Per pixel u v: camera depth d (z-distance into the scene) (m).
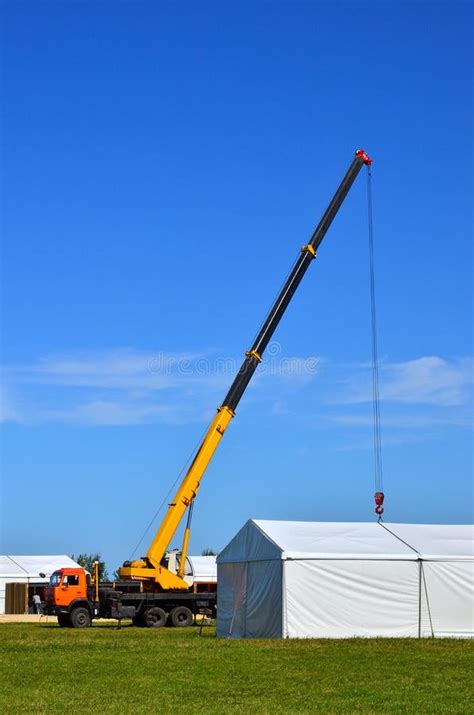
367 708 18.12
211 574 61.19
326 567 33.34
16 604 67.81
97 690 20.59
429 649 28.86
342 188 48.00
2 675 23.33
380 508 39.56
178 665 25.17
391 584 33.72
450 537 36.88
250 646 30.19
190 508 46.06
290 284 46.03
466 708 18.11
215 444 45.31
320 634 32.84
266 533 34.94
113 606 45.41
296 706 18.36
